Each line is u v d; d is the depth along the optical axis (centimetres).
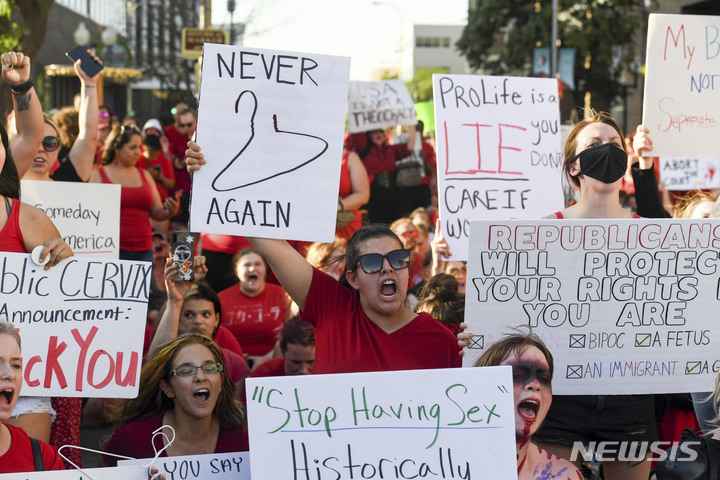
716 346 386
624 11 3222
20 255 343
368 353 359
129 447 381
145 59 3272
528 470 359
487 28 3709
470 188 492
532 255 369
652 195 511
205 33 2214
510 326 371
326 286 374
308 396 305
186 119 1138
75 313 348
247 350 666
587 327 376
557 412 401
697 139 509
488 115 496
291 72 372
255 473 299
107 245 567
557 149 504
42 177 579
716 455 333
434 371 310
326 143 373
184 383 379
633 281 377
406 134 1112
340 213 791
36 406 356
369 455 304
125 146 766
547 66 2750
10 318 342
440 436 307
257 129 370
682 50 504
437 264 533
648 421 408
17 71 417
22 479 303
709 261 380
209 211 365
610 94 3284
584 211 425
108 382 350
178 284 432
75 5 3600
